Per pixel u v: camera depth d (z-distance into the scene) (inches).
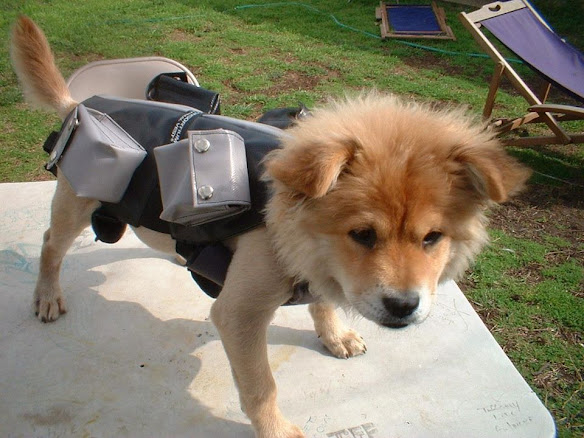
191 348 32.4
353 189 21.1
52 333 32.9
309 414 29.0
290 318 35.0
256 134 25.7
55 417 28.1
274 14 108.0
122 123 28.3
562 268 43.3
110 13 103.3
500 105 74.0
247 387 25.6
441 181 21.7
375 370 31.5
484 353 32.6
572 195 54.8
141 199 26.7
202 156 23.5
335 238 22.0
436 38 97.1
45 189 46.0
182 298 35.9
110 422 28.1
